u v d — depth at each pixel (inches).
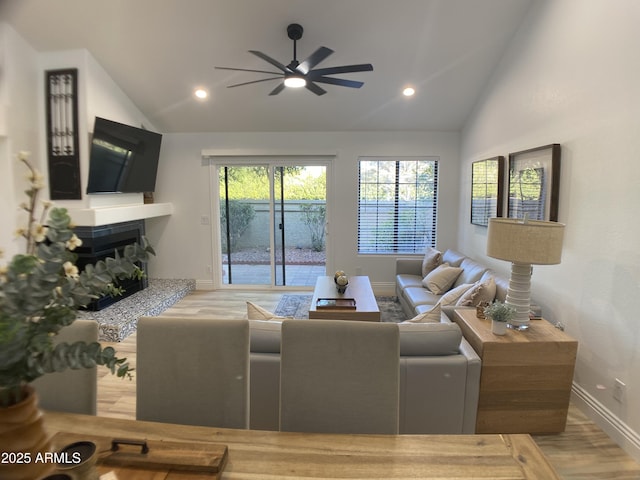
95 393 59.0
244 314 187.2
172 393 57.7
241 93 187.2
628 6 89.4
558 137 118.4
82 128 164.2
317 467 43.9
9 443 33.8
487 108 175.3
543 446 89.9
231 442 48.3
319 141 219.3
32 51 160.1
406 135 217.6
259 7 137.4
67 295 36.5
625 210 90.5
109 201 180.7
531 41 135.0
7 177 153.3
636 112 87.1
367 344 55.8
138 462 42.9
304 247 231.5
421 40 150.9
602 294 98.0
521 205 141.0
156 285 217.2
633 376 87.4
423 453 46.5
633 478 80.4
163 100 192.4
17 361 32.4
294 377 56.3
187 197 225.6
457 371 83.1
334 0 133.8
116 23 147.3
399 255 228.4
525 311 99.0
